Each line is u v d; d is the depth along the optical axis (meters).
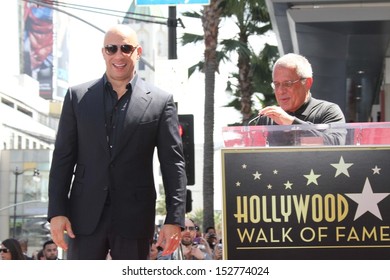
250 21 27.44
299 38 19.53
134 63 5.04
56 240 4.93
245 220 4.19
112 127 4.95
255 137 4.27
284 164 4.19
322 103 5.67
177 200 5.03
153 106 5.02
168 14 15.51
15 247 9.93
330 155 4.18
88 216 4.91
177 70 13.02
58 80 168.75
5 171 75.75
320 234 4.16
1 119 87.12
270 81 28.48
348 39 19.92
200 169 92.81
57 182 4.98
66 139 5.02
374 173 4.16
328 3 17.77
